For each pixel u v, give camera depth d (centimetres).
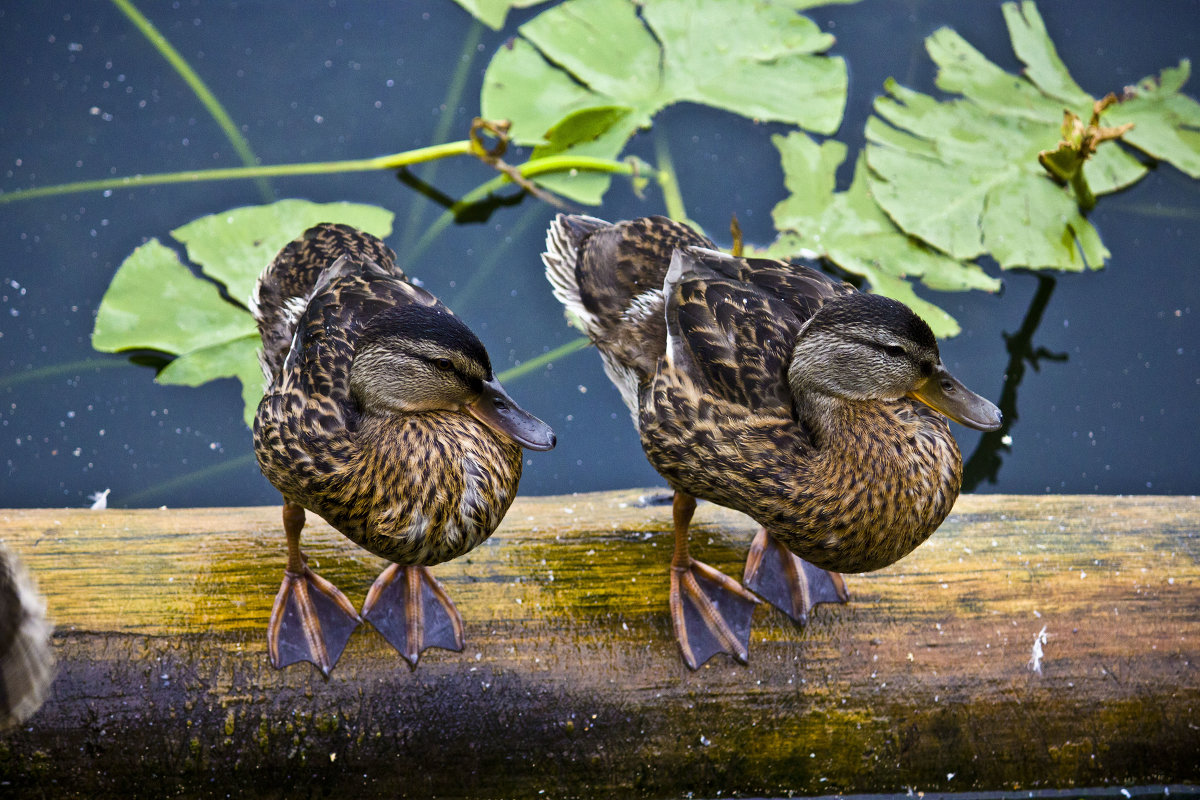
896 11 1266
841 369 659
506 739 639
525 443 664
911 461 649
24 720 601
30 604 528
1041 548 726
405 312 674
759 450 664
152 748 618
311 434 651
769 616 684
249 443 932
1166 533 740
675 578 700
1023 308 1069
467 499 652
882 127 1134
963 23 1262
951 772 655
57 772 612
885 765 653
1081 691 657
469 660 649
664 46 1185
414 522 646
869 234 1050
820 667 662
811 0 1244
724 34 1202
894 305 674
